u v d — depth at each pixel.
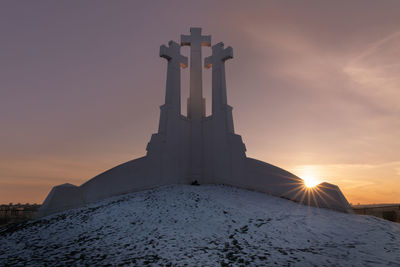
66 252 9.09
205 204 14.30
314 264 7.69
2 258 8.91
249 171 20.42
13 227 13.79
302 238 10.35
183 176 22.14
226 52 23.48
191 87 24.97
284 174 19.16
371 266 7.51
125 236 10.42
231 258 8.16
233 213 13.16
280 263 7.78
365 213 16.23
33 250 9.62
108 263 7.85
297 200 18.08
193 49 25.58
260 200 16.69
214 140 22.69
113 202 16.59
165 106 22.19
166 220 12.08
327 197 16.72
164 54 23.30
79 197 17.95
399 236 10.80
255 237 10.30
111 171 21.06
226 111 22.33
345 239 10.30
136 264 7.68
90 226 11.98
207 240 9.86
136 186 20.27
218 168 21.95
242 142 21.25
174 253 8.54
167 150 20.89
